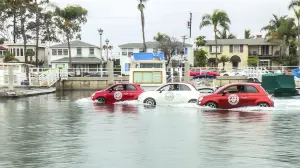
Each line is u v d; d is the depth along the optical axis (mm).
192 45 83062
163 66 41844
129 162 9672
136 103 27531
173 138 12945
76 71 61156
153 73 38781
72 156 10367
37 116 19953
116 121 17500
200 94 25906
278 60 78062
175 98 25844
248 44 83188
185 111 21781
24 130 14945
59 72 53812
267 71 52594
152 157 10188
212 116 19266
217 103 23156
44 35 87375
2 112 22250
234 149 11164
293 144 11883
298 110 22297
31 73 51125
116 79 54438
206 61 82750
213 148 11305
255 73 52719
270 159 9945
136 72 38844
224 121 17297
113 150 11078
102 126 15914
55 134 13930
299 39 67938
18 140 12750
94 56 82312
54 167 9250
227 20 72688
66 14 76625
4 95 36469
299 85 43531
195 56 84500
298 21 67625
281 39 79438
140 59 43000
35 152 10883
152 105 25906
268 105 22500
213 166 9258
